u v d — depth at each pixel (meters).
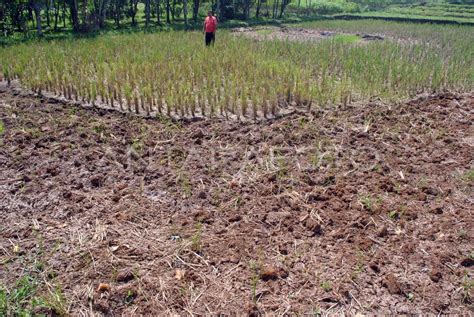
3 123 7.36
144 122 7.56
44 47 13.08
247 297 4.08
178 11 29.38
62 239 4.76
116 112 7.91
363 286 4.23
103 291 4.09
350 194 5.71
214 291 4.15
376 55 12.93
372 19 29.20
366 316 3.91
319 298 4.08
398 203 5.58
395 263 4.55
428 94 9.62
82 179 5.93
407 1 48.44
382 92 9.35
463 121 8.29
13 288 4.07
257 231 4.97
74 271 4.33
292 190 5.75
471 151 7.07
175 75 9.70
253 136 7.15
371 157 6.70
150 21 27.30
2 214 5.16
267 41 15.34
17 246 4.62
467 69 11.55
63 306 3.91
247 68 10.39
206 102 8.55
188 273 4.35
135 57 11.41
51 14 25.53
